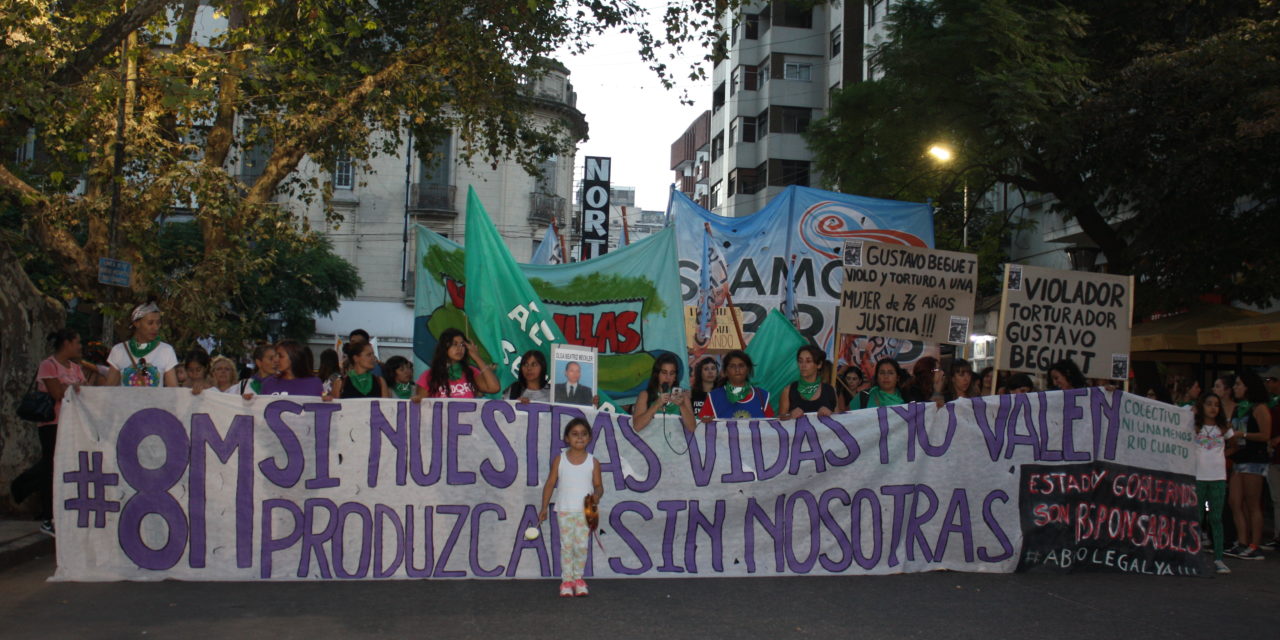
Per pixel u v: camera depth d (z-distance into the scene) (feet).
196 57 43.16
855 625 21.71
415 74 53.06
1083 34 57.06
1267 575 30.81
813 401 30.76
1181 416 31.19
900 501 28.89
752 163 168.25
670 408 30.17
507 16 54.75
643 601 23.99
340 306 131.85
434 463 27.09
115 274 42.11
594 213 70.59
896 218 45.73
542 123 137.28
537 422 27.55
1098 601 25.09
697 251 44.65
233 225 49.85
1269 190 52.34
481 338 31.71
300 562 26.48
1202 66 51.83
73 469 26.12
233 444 26.53
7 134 40.22
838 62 157.07
